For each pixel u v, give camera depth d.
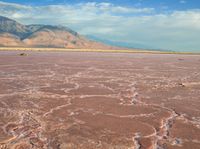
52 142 9.73
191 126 11.90
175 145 9.69
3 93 18.22
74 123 11.98
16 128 11.13
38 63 44.28
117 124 12.01
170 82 25.12
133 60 62.28
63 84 22.62
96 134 10.66
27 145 9.40
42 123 11.85
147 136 10.55
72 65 42.19
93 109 14.52
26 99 16.50
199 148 9.48
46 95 17.86
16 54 75.19
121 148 9.31
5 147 9.17
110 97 17.77
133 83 24.08
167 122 12.45
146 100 17.08
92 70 34.94
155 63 52.66
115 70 35.66
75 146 9.42
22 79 25.02
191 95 19.00
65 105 15.22
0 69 33.53
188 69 39.75
